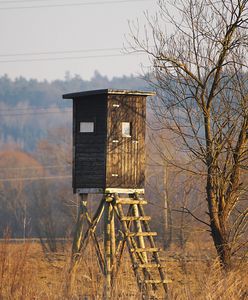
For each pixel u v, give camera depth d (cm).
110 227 6038
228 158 5834
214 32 5747
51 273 6019
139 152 6209
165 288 5625
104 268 5797
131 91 6147
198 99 5762
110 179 6100
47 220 12706
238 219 5866
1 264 4597
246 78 5744
